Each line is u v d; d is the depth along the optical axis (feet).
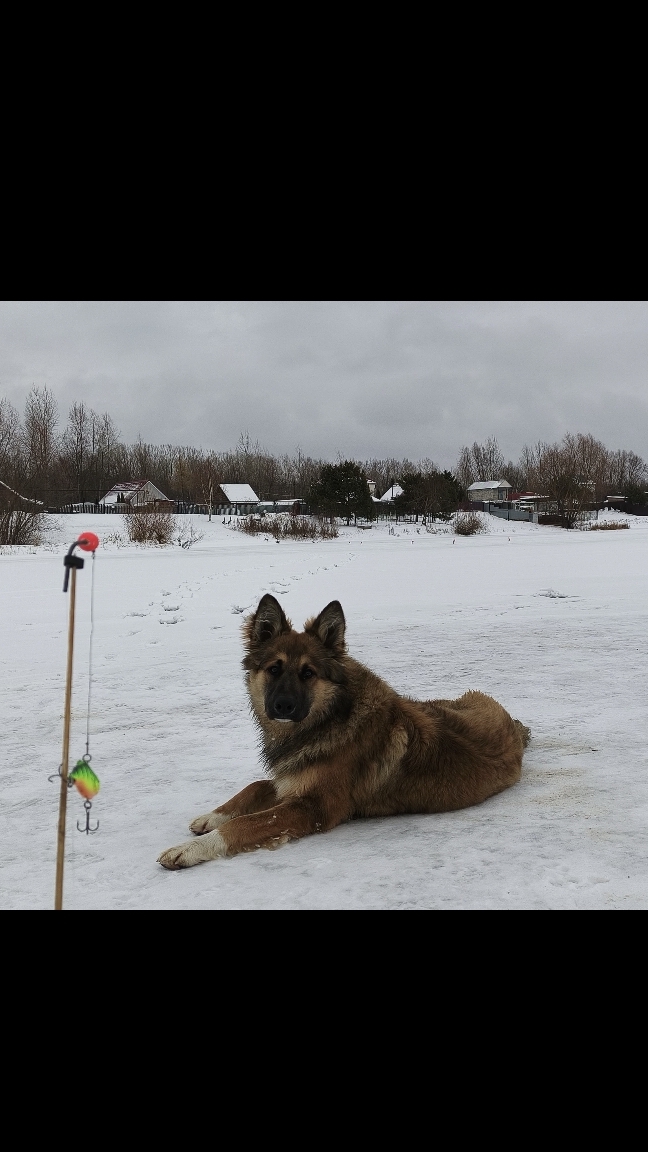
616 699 26.43
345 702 16.37
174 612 52.47
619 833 14.52
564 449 404.16
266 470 479.82
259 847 14.79
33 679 33.09
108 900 12.73
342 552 135.03
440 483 286.87
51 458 293.84
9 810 17.83
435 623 45.32
